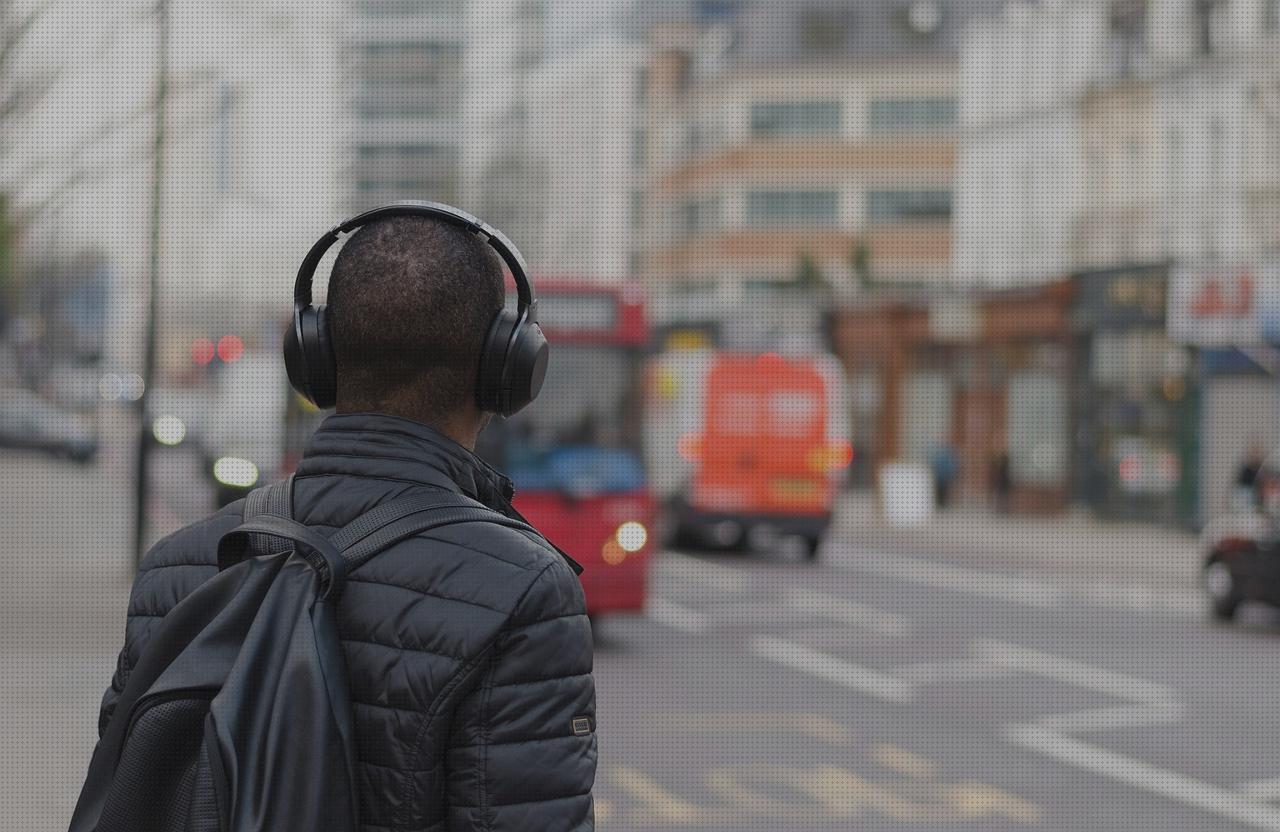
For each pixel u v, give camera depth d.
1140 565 24.55
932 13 63.56
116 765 1.89
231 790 1.76
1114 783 8.93
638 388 14.15
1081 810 8.22
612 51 89.56
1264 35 31.91
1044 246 39.72
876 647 14.66
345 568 1.90
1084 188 38.03
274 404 30.62
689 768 9.02
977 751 9.80
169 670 1.85
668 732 10.14
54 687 9.90
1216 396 29.86
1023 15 41.44
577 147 90.56
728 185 64.44
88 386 79.25
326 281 2.12
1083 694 12.13
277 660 1.83
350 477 1.99
